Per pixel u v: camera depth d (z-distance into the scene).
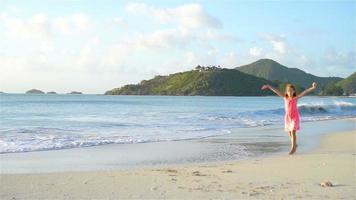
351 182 8.28
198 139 18.08
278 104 85.06
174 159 12.46
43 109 49.69
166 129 22.77
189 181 8.46
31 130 20.64
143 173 9.46
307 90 13.29
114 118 32.16
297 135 20.19
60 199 6.96
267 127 25.33
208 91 191.00
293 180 8.51
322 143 16.66
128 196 7.17
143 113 40.81
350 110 51.09
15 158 12.38
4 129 21.08
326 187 7.81
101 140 16.97
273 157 12.55
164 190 7.63
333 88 185.00
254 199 6.91
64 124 25.72
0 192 7.41
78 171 10.13
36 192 7.44
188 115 36.62
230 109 55.84
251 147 15.42
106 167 10.98
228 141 17.38
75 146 15.25
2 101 81.19
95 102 85.38
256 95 188.12
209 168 10.21
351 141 17.36
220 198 7.00
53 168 10.73
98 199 6.96
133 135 19.36
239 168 10.13
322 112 47.81
